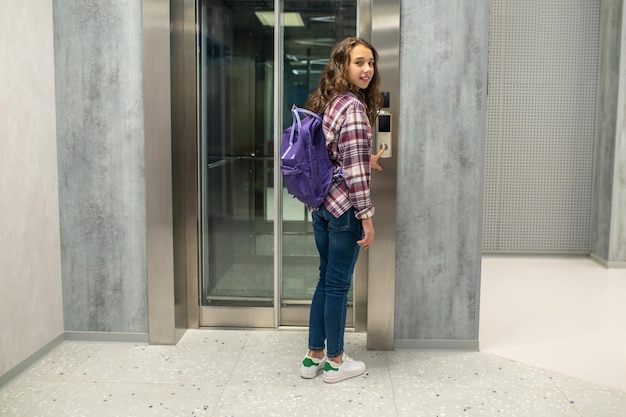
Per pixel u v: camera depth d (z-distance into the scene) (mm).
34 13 2975
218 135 3520
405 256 3219
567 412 2547
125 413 2498
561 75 5785
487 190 5941
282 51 3455
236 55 3457
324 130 2703
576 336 3564
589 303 4312
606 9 5555
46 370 2939
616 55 5359
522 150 5879
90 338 3348
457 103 3129
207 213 3592
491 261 5754
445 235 3205
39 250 3066
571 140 5844
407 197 3182
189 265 3537
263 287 3617
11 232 2795
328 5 3420
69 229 3289
